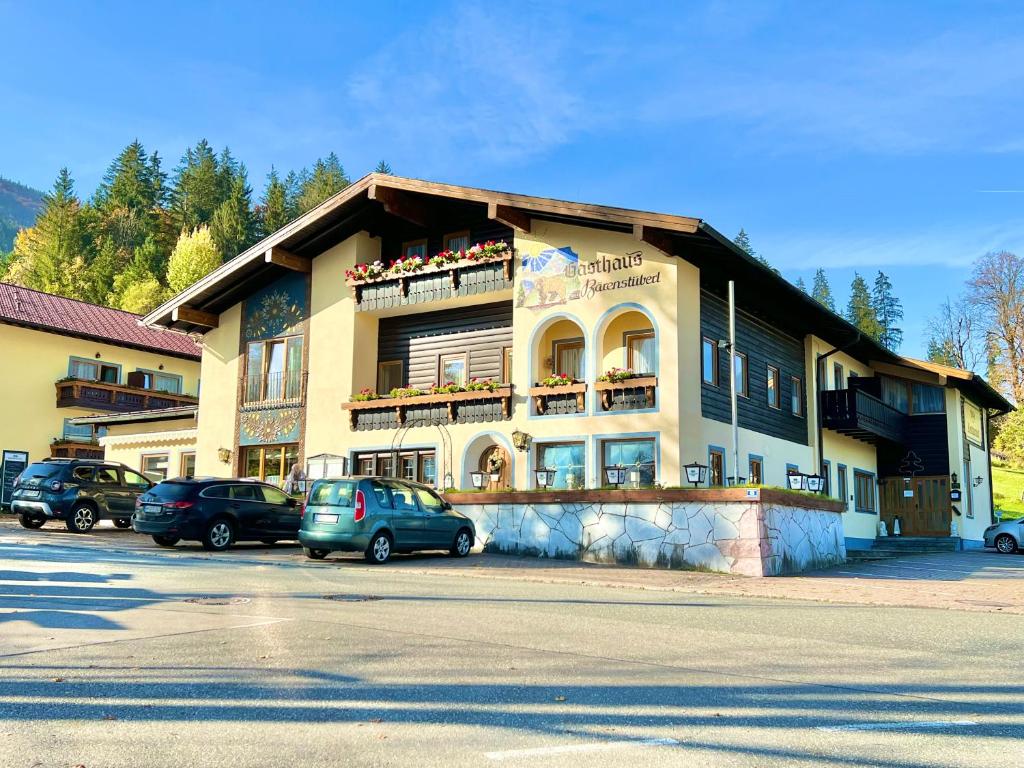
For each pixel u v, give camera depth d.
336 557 17.89
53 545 17.89
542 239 22.17
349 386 24.86
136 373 41.50
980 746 5.16
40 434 38.00
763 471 23.95
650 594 12.86
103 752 4.84
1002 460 60.75
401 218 25.31
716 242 19.20
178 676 6.59
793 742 5.20
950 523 32.16
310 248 26.02
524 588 13.10
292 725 5.39
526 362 21.97
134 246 90.38
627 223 19.52
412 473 23.83
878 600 12.38
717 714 5.80
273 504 20.11
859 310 105.38
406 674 6.78
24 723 5.37
